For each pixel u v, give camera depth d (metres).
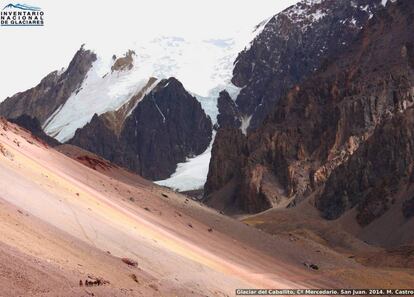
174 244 54.62
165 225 67.25
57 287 24.95
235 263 64.38
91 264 31.42
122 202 66.88
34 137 83.56
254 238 91.88
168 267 41.50
